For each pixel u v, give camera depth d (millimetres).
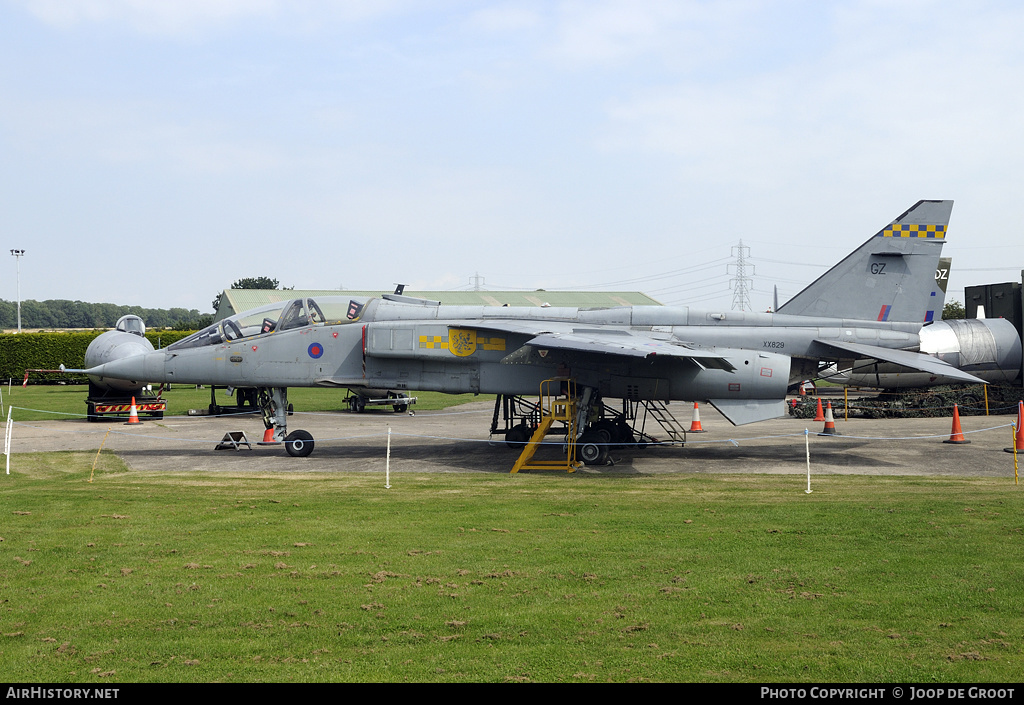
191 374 18250
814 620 6805
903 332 18641
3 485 13484
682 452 18203
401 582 7914
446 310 18766
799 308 18984
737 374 16625
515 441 18953
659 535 9773
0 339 49750
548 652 6164
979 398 27125
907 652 6121
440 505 11711
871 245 18891
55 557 8836
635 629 6633
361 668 5879
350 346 17750
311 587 7766
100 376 18797
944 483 13617
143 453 18188
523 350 17031
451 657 6082
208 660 6035
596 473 15141
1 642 6410
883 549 9023
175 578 8070
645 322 18656
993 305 28469
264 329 18094
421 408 31672
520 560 8680
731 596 7445
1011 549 8953
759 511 11156
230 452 18375
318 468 15852
